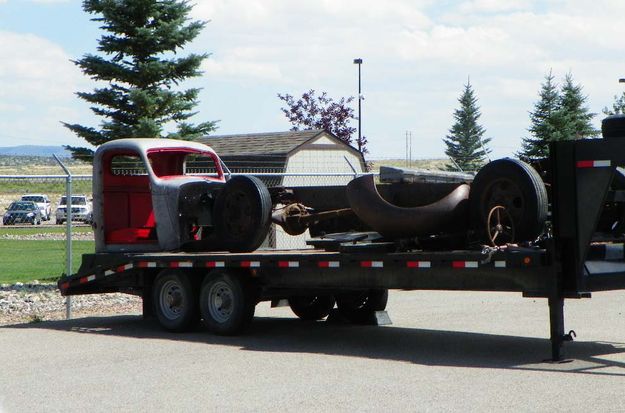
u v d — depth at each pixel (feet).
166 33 68.59
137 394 28.22
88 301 56.59
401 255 34.99
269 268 39.45
